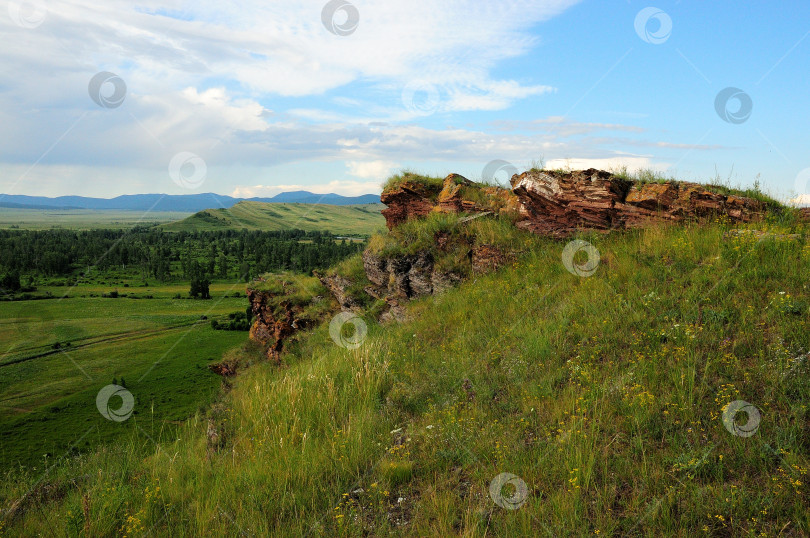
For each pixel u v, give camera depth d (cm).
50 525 554
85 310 8981
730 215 1053
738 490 393
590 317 810
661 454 460
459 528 415
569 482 443
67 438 3609
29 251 14688
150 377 5438
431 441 577
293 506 493
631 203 1157
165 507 550
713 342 628
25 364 5462
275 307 2005
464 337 930
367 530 443
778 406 483
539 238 1280
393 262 1418
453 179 1617
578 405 572
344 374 863
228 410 934
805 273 719
